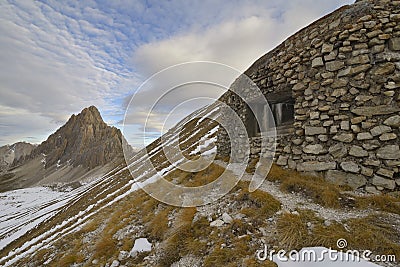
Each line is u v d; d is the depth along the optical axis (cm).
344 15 764
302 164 813
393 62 646
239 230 548
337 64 750
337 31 755
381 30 678
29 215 4959
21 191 13025
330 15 839
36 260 930
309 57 841
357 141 684
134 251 629
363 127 676
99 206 1666
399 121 618
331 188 658
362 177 656
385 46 670
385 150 628
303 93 860
